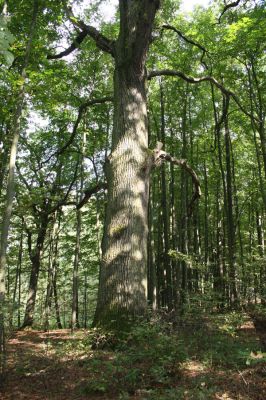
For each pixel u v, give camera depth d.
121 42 9.34
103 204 18.27
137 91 9.49
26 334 12.94
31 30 7.90
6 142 11.61
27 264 24.12
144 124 9.48
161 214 22.58
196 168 21.22
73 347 7.37
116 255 8.20
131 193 8.66
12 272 23.70
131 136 9.12
